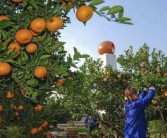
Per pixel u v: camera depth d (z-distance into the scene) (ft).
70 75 15.56
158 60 36.42
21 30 8.35
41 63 9.30
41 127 23.75
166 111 37.47
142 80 34.40
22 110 22.06
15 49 8.60
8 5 8.92
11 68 9.48
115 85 37.06
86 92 34.86
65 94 32.22
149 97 24.43
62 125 43.75
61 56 11.29
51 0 8.47
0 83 10.98
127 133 25.08
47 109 24.68
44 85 11.77
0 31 8.51
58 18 8.46
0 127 23.34
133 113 24.70
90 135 36.27
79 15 8.41
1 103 16.96
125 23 8.85
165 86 34.06
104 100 35.99
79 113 35.01
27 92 9.88
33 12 8.46
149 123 38.19
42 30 8.37
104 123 36.29
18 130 23.90
